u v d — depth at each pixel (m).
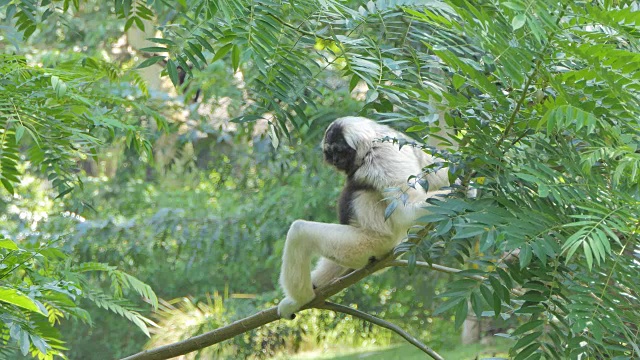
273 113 8.52
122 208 23.39
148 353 9.20
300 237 9.39
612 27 5.79
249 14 7.38
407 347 21.23
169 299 23.88
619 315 6.18
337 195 19.12
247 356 20.83
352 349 22.39
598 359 6.54
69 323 23.47
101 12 20.81
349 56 7.53
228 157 20.81
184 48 7.30
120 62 20.53
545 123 6.29
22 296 4.29
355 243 9.23
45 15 9.32
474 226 5.79
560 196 6.01
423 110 7.77
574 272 6.44
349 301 22.14
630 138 6.05
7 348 6.97
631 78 5.72
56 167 8.21
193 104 17.64
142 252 20.20
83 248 19.48
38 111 7.53
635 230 5.84
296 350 22.11
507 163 6.59
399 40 8.37
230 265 22.28
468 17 5.96
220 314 20.88
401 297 21.80
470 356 18.91
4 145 7.97
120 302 7.92
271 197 20.25
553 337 6.35
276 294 20.81
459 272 6.41
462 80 6.18
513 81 6.11
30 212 20.30
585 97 6.36
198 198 23.56
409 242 6.93
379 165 9.26
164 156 20.77
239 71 16.59
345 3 8.30
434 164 6.68
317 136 15.93
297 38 8.03
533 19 5.52
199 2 7.38
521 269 5.82
